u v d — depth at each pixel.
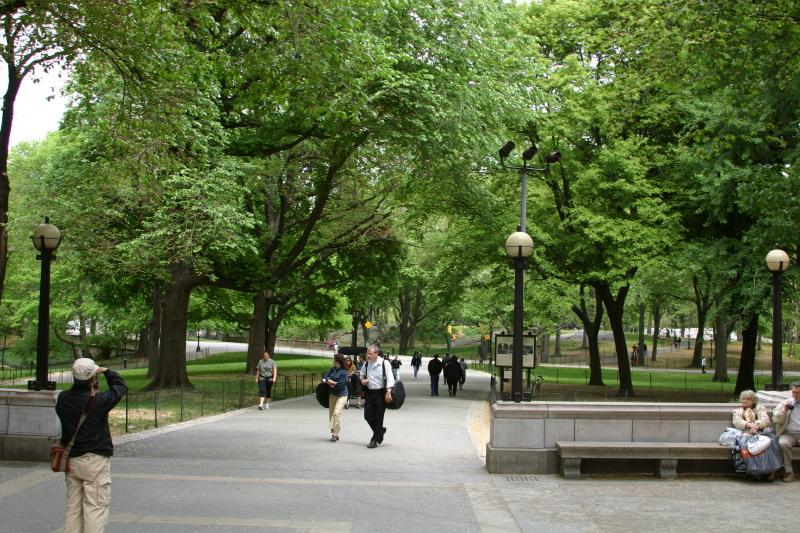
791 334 69.31
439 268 37.16
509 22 25.42
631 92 18.28
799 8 15.16
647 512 9.06
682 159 24.83
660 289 43.56
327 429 16.73
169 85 14.55
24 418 11.94
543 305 41.34
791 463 11.18
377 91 19.66
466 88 20.80
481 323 69.44
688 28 15.87
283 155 29.45
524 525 8.38
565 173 28.14
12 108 13.79
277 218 36.56
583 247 27.41
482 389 34.97
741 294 25.06
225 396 26.02
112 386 6.80
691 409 11.53
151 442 14.20
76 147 28.23
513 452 11.41
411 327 74.69
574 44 29.75
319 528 8.03
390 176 28.75
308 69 13.71
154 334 43.06
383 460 12.48
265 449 13.48
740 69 16.92
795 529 8.29
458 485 10.52
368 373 14.03
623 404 11.57
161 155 16.62
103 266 27.55
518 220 27.89
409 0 19.44
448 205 29.33
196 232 21.59
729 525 8.45
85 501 6.58
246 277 29.31
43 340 12.36
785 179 19.36
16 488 9.70
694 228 28.78
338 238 35.50
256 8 13.05
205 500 9.23
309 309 46.56
